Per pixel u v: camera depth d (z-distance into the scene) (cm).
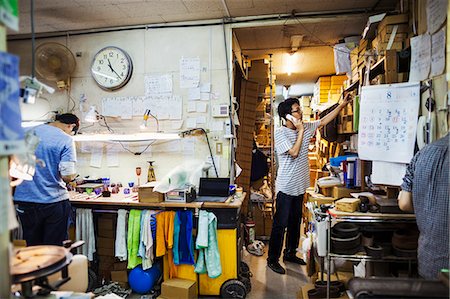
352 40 364
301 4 291
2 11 81
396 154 215
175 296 256
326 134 403
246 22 315
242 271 298
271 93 452
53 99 347
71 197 290
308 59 482
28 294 93
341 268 269
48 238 250
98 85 338
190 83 321
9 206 85
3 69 80
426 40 198
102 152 341
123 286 286
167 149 328
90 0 270
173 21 322
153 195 266
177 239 259
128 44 332
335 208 227
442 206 146
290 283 294
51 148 243
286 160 317
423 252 155
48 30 338
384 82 233
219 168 318
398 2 280
